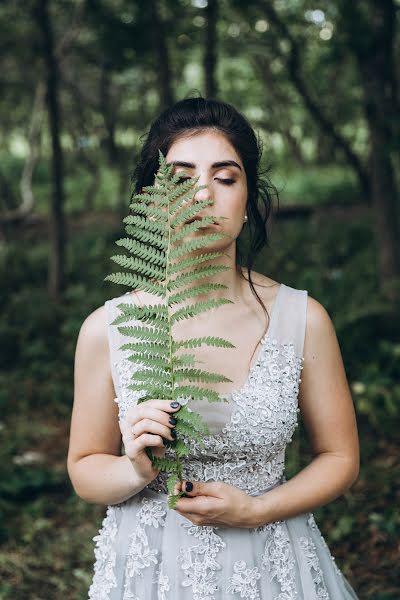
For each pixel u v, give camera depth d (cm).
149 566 177
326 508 403
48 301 812
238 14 1001
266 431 172
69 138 1708
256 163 180
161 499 179
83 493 180
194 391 152
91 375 182
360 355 564
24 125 1728
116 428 186
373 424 497
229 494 162
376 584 346
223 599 172
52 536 404
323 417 183
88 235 1170
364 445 470
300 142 1995
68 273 913
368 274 746
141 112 1480
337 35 699
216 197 168
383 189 651
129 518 182
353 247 941
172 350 154
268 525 176
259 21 1105
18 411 591
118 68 860
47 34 818
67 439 544
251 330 179
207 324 179
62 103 1557
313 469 180
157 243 156
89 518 422
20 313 763
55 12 1073
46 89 832
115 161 1551
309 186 1606
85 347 183
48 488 459
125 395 175
